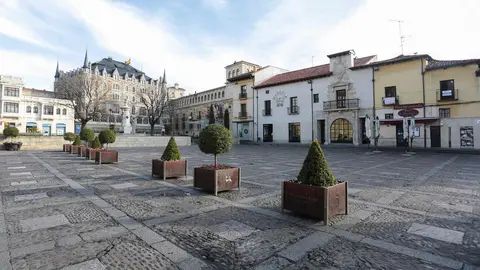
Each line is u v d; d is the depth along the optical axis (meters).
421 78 23.47
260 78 38.56
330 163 13.29
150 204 5.41
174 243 3.52
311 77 31.03
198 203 5.50
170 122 76.44
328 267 2.91
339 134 29.00
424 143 22.95
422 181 8.07
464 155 17.94
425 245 3.46
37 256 3.11
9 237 3.67
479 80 20.64
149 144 32.88
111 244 3.47
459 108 21.50
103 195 6.18
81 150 16.92
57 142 26.66
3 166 11.66
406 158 16.08
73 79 45.28
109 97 69.88
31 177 8.70
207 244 3.50
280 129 34.50
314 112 31.03
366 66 26.61
